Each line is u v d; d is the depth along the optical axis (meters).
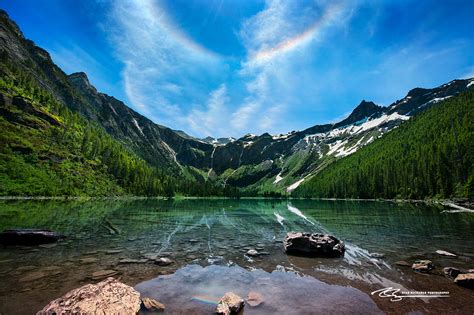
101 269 12.69
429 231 25.69
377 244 19.38
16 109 135.75
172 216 41.53
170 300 9.20
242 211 57.00
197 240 21.28
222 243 20.23
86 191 106.00
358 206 77.00
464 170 101.62
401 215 43.97
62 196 88.75
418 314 8.14
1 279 10.95
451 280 11.34
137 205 69.94
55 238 19.47
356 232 25.38
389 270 12.96
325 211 55.88
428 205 77.56
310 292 10.09
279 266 13.95
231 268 13.47
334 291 10.19
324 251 16.17
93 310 7.38
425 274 12.23
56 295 9.32
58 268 12.72
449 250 17.30
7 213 34.16
